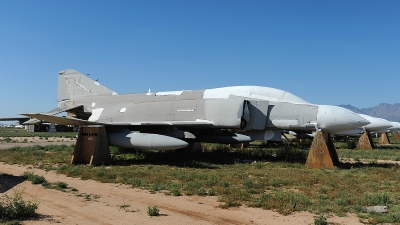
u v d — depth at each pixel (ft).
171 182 35.09
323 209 24.43
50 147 76.89
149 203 26.13
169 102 60.95
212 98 57.93
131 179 36.14
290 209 24.26
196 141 64.34
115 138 53.31
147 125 55.83
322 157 48.65
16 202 21.77
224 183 33.58
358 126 49.34
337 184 35.12
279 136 56.24
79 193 29.66
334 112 49.60
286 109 53.01
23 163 50.03
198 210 24.16
